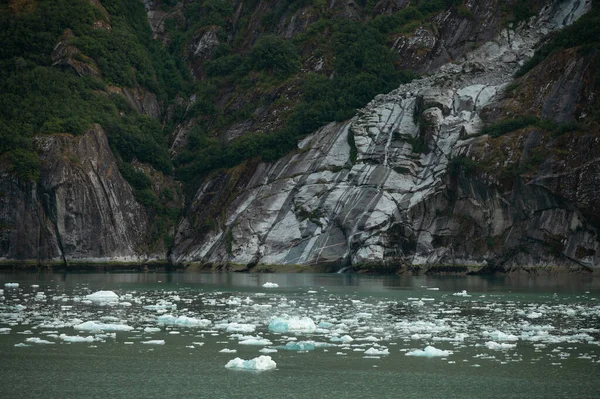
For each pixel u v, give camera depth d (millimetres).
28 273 92000
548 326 40281
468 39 114250
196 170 115188
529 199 82438
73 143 102625
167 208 111625
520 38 109688
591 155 79312
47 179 99438
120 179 106875
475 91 96125
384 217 90438
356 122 101688
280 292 61438
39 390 27500
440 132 93688
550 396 26875
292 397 26719
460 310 47719
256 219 100875
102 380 28859
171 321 41875
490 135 87812
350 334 38250
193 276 86188
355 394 27109
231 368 30797
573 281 73312
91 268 100375
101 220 102312
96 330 39219
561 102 86500
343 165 99500
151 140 114000
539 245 82125
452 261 87000
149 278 81250
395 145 96938
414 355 33000
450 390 27641
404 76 110875
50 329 39469
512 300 53906
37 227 99250
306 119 108125
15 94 109312
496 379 29094
